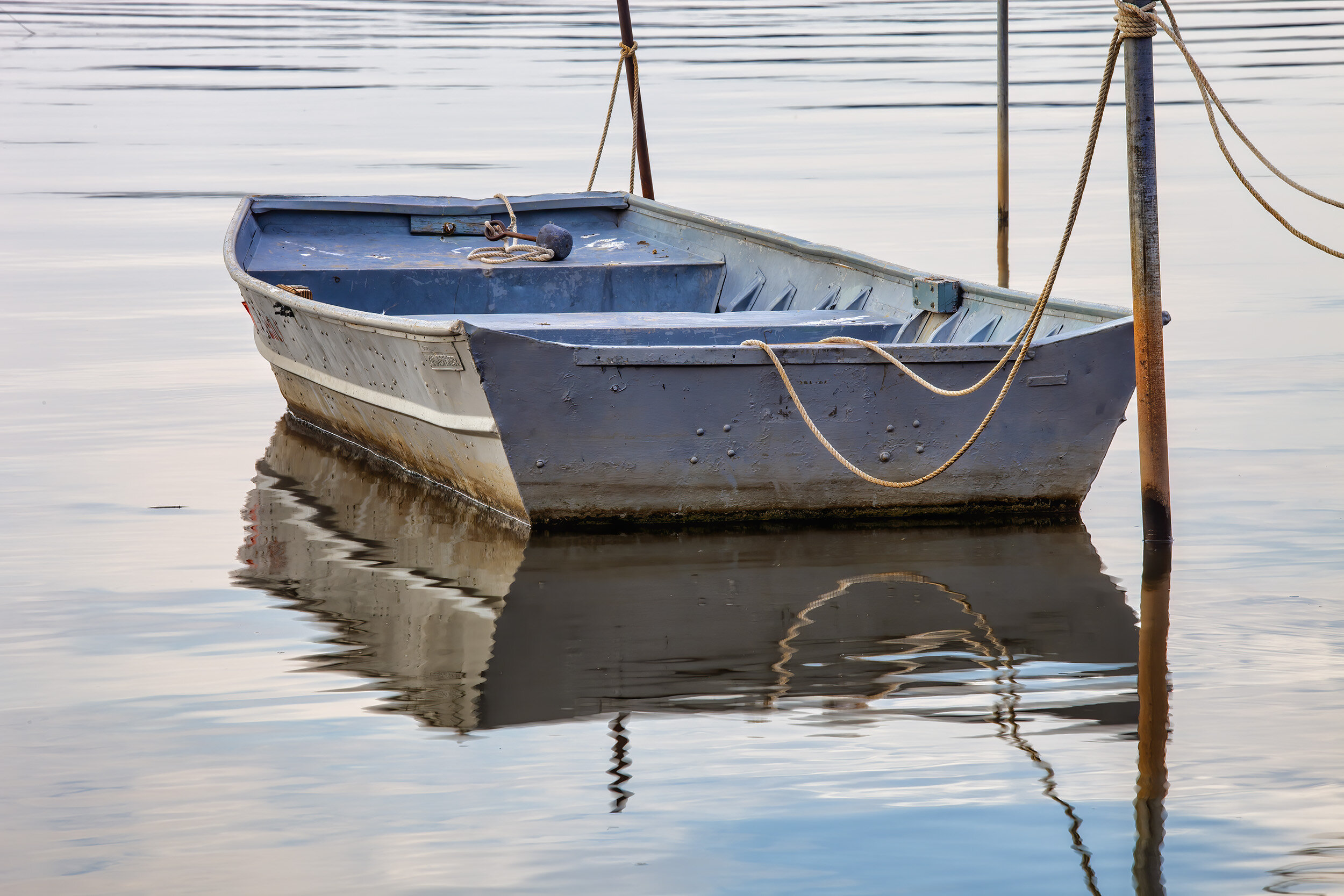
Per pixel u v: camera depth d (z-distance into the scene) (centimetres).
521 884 738
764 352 1303
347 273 1977
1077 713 930
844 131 5003
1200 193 3709
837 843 775
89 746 898
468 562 1280
